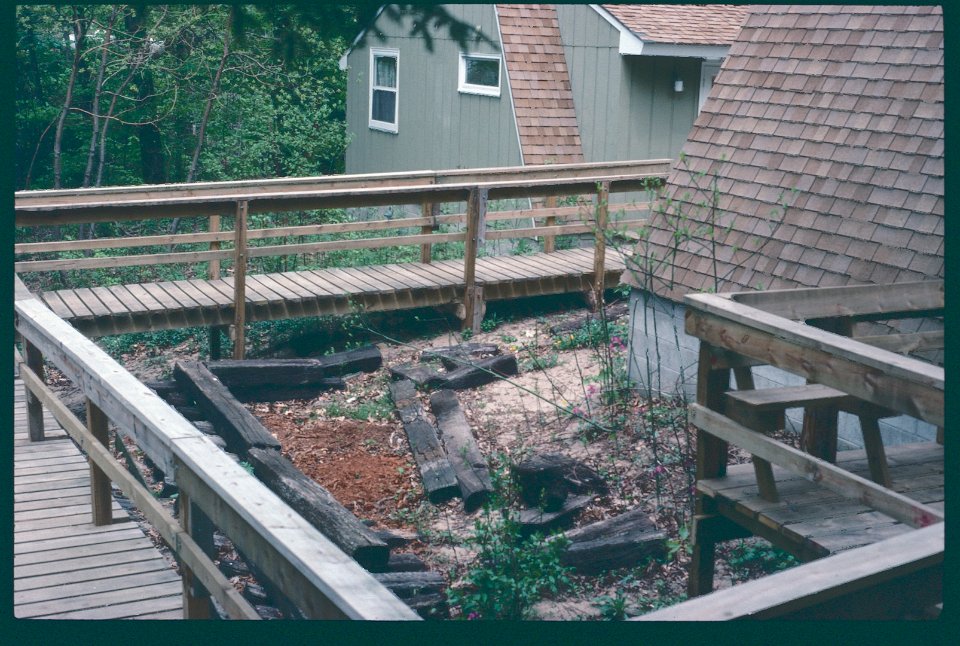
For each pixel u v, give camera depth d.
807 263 7.90
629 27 15.28
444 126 17.81
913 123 7.76
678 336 9.02
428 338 11.67
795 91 8.82
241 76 20.42
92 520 5.45
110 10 18.33
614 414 8.67
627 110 15.88
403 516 7.40
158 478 8.12
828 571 2.67
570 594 6.15
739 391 5.46
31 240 18.25
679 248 9.01
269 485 7.15
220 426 8.34
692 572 5.72
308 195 10.57
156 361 11.36
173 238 10.57
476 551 6.66
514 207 15.74
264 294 10.84
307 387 9.95
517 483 7.31
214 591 3.51
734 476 5.67
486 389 9.75
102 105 21.55
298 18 6.24
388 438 8.83
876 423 5.15
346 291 11.02
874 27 8.48
